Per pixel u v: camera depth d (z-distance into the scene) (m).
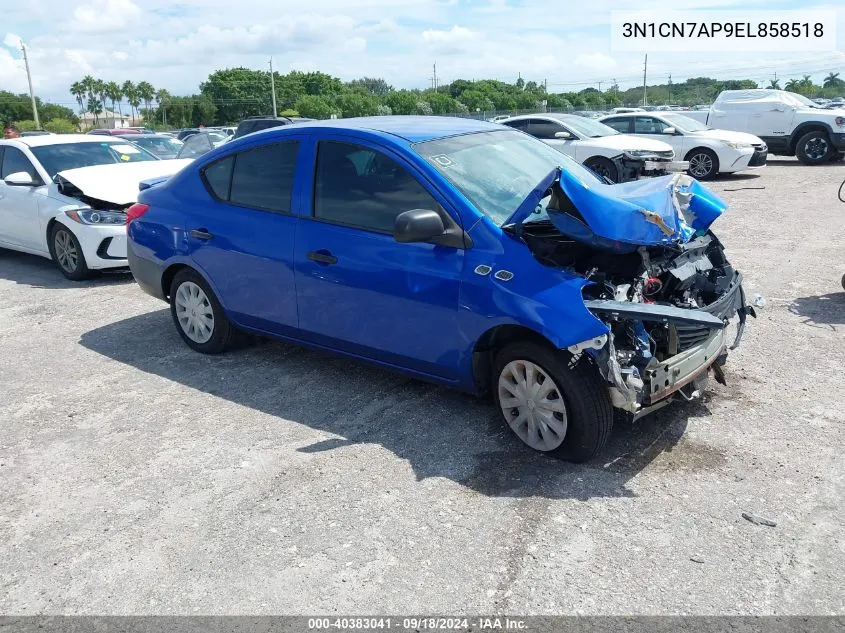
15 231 8.98
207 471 4.01
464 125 4.93
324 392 4.97
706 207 4.55
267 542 3.36
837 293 6.66
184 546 3.37
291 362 5.55
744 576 2.98
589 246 3.82
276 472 3.96
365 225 4.42
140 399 5.01
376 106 86.19
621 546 3.20
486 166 4.40
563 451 3.87
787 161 19.94
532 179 4.47
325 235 4.57
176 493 3.81
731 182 15.52
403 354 4.38
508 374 4.02
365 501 3.64
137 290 7.94
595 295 3.70
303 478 3.88
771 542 3.18
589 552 3.18
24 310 7.35
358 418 4.55
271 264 4.88
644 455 3.95
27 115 95.00
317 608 2.93
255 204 5.04
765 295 6.69
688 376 3.80
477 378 4.15
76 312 7.19
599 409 3.70
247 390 5.07
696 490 3.60
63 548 3.40
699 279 4.29
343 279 4.49
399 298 4.24
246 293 5.14
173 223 5.52
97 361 5.79
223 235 5.17
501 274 3.82
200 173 5.44
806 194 12.98
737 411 4.39
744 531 3.27
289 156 4.85
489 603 2.91
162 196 5.70
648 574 3.02
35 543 3.45
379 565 3.16
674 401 4.55
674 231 3.82
